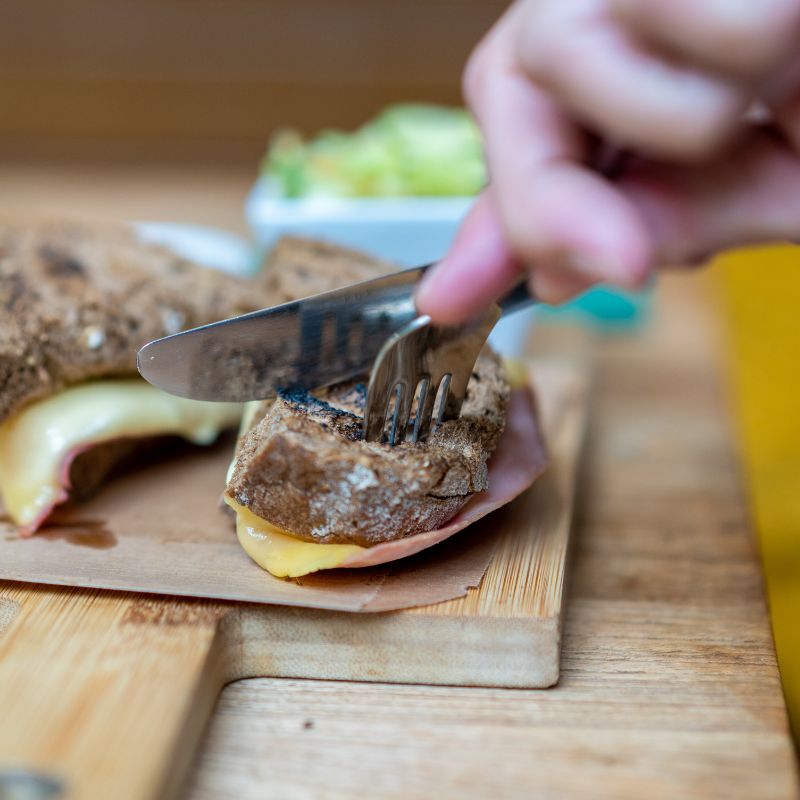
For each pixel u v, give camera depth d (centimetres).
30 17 131
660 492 58
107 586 46
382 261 61
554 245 37
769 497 58
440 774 41
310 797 41
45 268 57
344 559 45
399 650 45
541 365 67
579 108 36
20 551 48
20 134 137
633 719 43
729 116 34
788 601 52
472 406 49
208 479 54
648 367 73
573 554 53
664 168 39
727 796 41
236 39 131
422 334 45
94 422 52
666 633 47
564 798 41
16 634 44
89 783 39
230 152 130
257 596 45
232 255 72
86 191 111
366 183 71
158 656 43
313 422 46
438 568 47
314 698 45
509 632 44
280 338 47
